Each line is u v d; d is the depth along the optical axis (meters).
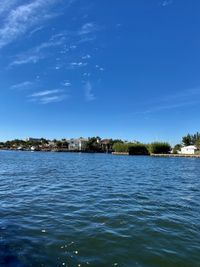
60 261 8.00
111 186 23.38
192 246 9.33
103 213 13.53
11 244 9.20
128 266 7.80
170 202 16.64
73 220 12.21
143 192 20.45
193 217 13.05
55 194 18.75
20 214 13.14
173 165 61.91
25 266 7.62
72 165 53.34
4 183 24.12
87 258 8.26
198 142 154.88
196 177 33.84
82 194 18.97
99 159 88.44
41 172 35.59
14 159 75.00
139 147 147.25
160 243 9.58
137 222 12.08
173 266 7.86
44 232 10.48
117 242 9.61
